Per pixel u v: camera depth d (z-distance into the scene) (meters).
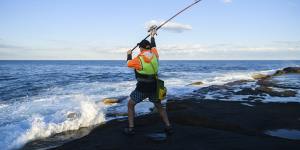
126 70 41.09
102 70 41.12
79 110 8.86
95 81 20.28
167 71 35.72
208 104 8.80
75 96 12.41
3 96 13.09
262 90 12.15
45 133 6.14
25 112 9.05
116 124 6.67
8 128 6.80
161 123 6.40
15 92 14.47
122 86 16.36
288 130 5.99
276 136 5.57
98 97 11.98
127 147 4.94
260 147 4.74
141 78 5.22
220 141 5.07
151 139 5.24
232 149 4.66
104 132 5.89
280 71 24.20
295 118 6.97
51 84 18.27
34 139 5.91
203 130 5.73
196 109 7.99
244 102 9.27
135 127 6.16
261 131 5.93
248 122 6.59
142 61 5.14
